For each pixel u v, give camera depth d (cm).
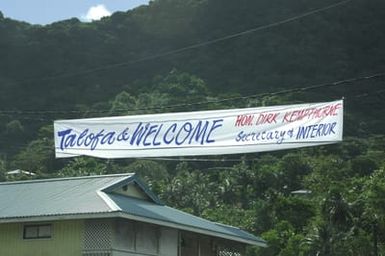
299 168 11012
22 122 13438
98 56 15988
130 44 16650
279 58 16112
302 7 17300
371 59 15975
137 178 3169
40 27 16100
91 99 14600
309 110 2067
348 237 7462
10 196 3139
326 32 16700
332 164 10475
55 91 14550
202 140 2184
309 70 15750
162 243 3117
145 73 15975
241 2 17525
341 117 2019
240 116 2152
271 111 2114
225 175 11425
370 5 17375
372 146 11519
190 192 10306
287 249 7438
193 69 16000
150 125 2270
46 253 2892
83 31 16288
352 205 7606
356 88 13712
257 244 3578
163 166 11700
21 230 2959
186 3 17425
